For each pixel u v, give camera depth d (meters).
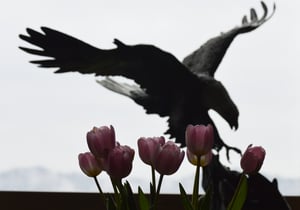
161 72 2.12
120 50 2.00
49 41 1.94
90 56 1.99
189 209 1.37
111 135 1.35
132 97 2.28
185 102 2.15
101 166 1.40
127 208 1.37
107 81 2.37
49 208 2.43
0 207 2.39
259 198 2.09
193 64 2.30
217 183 2.08
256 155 1.37
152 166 1.37
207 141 1.36
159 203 2.49
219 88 2.16
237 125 2.18
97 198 2.46
